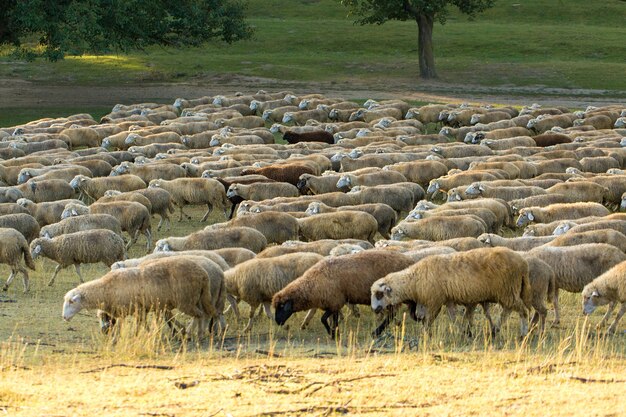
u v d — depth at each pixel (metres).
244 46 77.19
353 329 16.31
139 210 23.16
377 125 40.53
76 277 20.62
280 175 28.73
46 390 11.39
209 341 15.50
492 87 61.31
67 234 19.55
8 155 33.41
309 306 15.62
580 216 22.67
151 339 14.47
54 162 30.92
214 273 15.88
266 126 47.44
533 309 17.11
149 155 34.22
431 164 29.03
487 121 42.78
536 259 15.59
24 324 16.08
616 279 15.31
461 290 14.98
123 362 13.37
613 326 15.48
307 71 66.25
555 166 29.83
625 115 42.31
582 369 12.37
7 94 59.22
